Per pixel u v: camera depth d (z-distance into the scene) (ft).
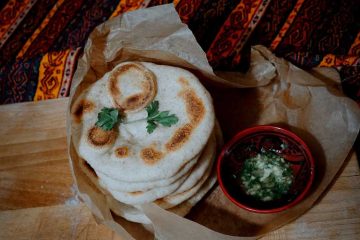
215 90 1.77
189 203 1.52
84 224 1.58
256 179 1.49
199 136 1.42
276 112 1.70
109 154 1.43
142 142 1.44
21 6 2.42
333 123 1.61
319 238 1.47
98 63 1.66
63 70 1.97
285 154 1.54
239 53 2.09
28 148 1.76
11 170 1.73
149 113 1.45
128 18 1.57
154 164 1.38
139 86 1.51
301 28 2.13
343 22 2.12
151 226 1.55
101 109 1.50
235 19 2.19
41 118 1.81
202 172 1.48
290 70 1.68
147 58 1.65
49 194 1.66
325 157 1.57
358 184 1.53
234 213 1.55
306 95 1.67
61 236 1.57
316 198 1.50
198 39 2.17
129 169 1.38
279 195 1.46
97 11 2.34
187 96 1.49
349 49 2.06
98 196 1.52
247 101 1.74
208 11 2.23
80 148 1.45
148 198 1.43
